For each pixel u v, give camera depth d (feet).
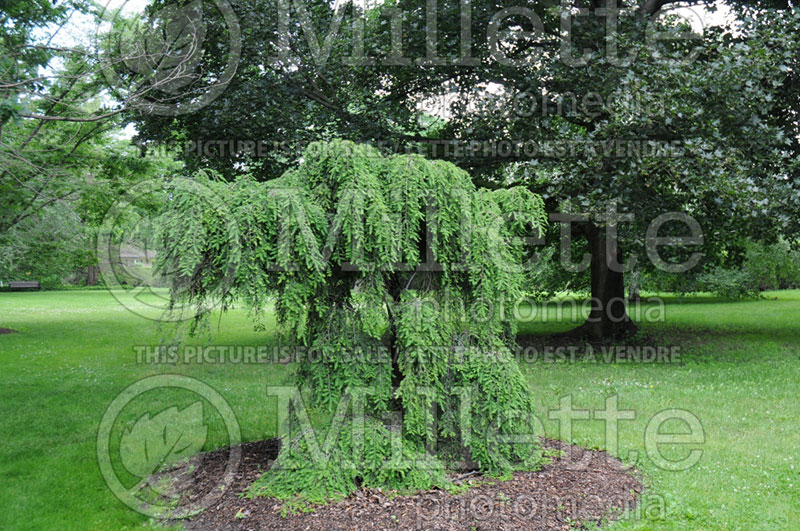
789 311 57.98
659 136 27.27
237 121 27.12
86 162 33.65
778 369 28.02
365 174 12.07
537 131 29.17
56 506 12.84
